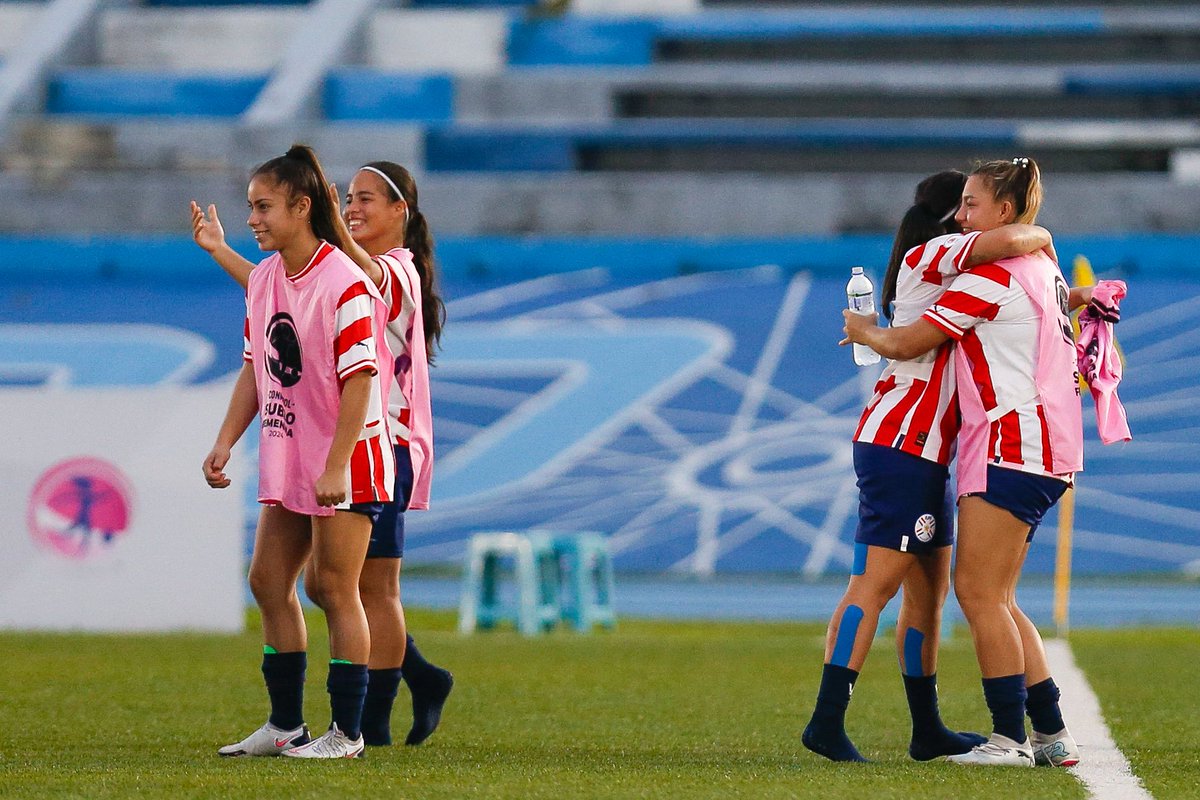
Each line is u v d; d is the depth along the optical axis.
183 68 129.38
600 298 93.44
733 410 80.38
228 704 26.25
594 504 72.69
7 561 46.03
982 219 19.05
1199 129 111.56
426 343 21.84
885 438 18.98
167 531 45.72
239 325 92.25
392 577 20.73
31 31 126.50
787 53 124.44
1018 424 18.52
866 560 19.08
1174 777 17.45
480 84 119.00
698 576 67.12
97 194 108.62
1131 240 95.50
